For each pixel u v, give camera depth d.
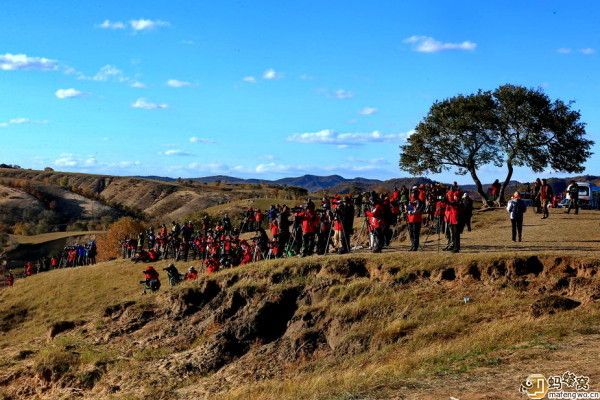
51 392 25.95
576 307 18.75
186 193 167.50
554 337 15.67
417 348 19.00
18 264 91.50
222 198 154.88
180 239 50.00
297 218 33.06
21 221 126.50
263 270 29.22
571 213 43.00
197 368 24.48
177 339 28.11
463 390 12.10
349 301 24.48
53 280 50.59
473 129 59.81
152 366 25.64
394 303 22.91
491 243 30.38
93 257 60.84
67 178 199.25
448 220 26.88
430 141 62.25
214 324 27.73
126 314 32.59
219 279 30.97
